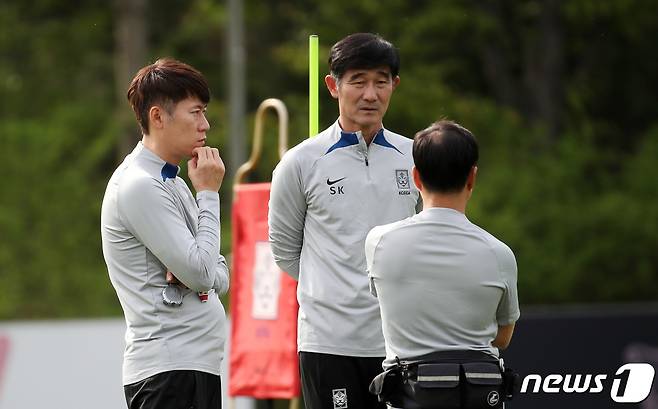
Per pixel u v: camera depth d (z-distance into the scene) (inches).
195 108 647.8
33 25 3971.5
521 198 3164.4
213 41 3732.8
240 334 1003.3
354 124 702.5
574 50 3622.0
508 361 1098.7
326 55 3267.7
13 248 3501.5
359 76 692.7
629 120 3747.5
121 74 3484.3
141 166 643.5
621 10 3378.4
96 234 3560.5
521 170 3240.7
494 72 3467.0
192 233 657.0
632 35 3467.0
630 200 3250.5
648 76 3720.5
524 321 1110.4
